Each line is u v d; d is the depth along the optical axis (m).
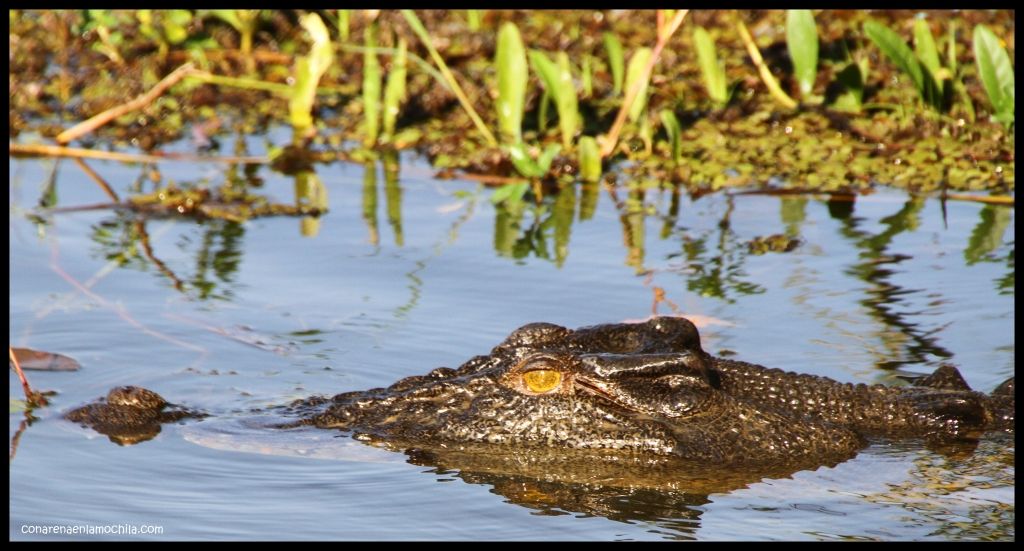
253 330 10.61
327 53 16.58
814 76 15.95
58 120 16.98
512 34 15.12
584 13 19.80
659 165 15.11
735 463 8.26
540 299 11.23
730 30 18.83
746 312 10.84
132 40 19.11
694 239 12.84
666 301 11.14
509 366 8.66
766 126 16.11
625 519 7.70
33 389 9.52
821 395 8.78
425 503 7.90
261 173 15.24
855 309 10.91
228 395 9.43
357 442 8.62
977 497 7.89
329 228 13.27
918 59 15.35
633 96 15.15
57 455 8.52
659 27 15.49
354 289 11.53
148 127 16.72
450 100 17.25
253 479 8.20
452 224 13.38
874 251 12.34
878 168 14.73
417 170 15.36
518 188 14.11
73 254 12.45
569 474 8.25
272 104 17.66
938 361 9.82
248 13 18.70
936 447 8.49
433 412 8.70
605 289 11.46
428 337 10.41
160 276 11.89
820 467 8.26
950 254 12.18
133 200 13.92
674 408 8.38
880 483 8.08
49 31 19.48
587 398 8.45
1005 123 14.74
